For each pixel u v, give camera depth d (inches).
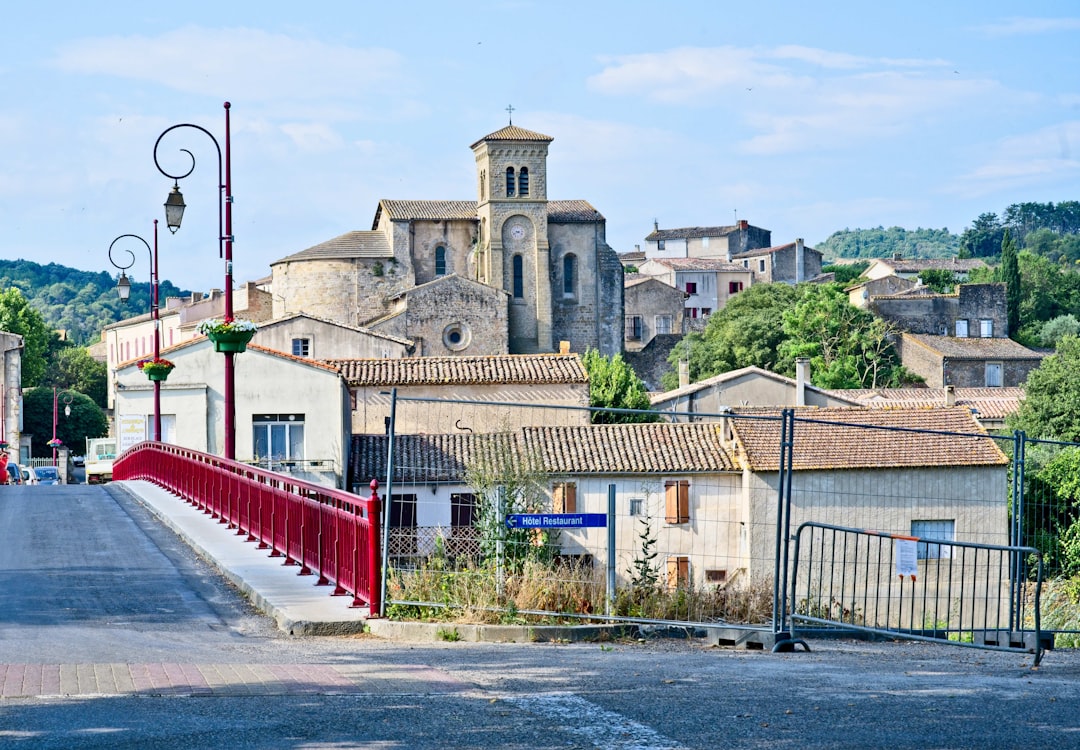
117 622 568.7
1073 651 620.4
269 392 1948.8
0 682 416.8
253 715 370.3
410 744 335.3
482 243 4060.0
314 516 681.0
